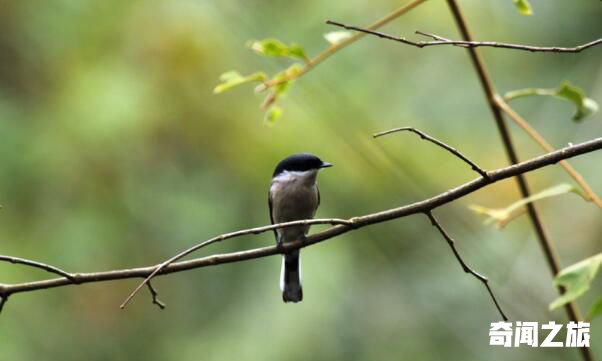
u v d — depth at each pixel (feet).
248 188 42.04
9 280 40.14
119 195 42.04
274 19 42.68
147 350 42.86
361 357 41.47
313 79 42.11
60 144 40.96
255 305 41.81
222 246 42.50
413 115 44.21
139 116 40.16
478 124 45.47
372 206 41.45
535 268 40.88
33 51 41.81
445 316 43.70
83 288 42.32
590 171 42.96
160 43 40.81
